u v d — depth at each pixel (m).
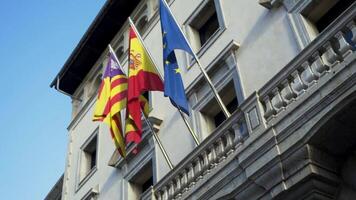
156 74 13.34
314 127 8.20
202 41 15.80
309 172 8.14
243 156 9.35
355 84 7.73
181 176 11.33
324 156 8.41
